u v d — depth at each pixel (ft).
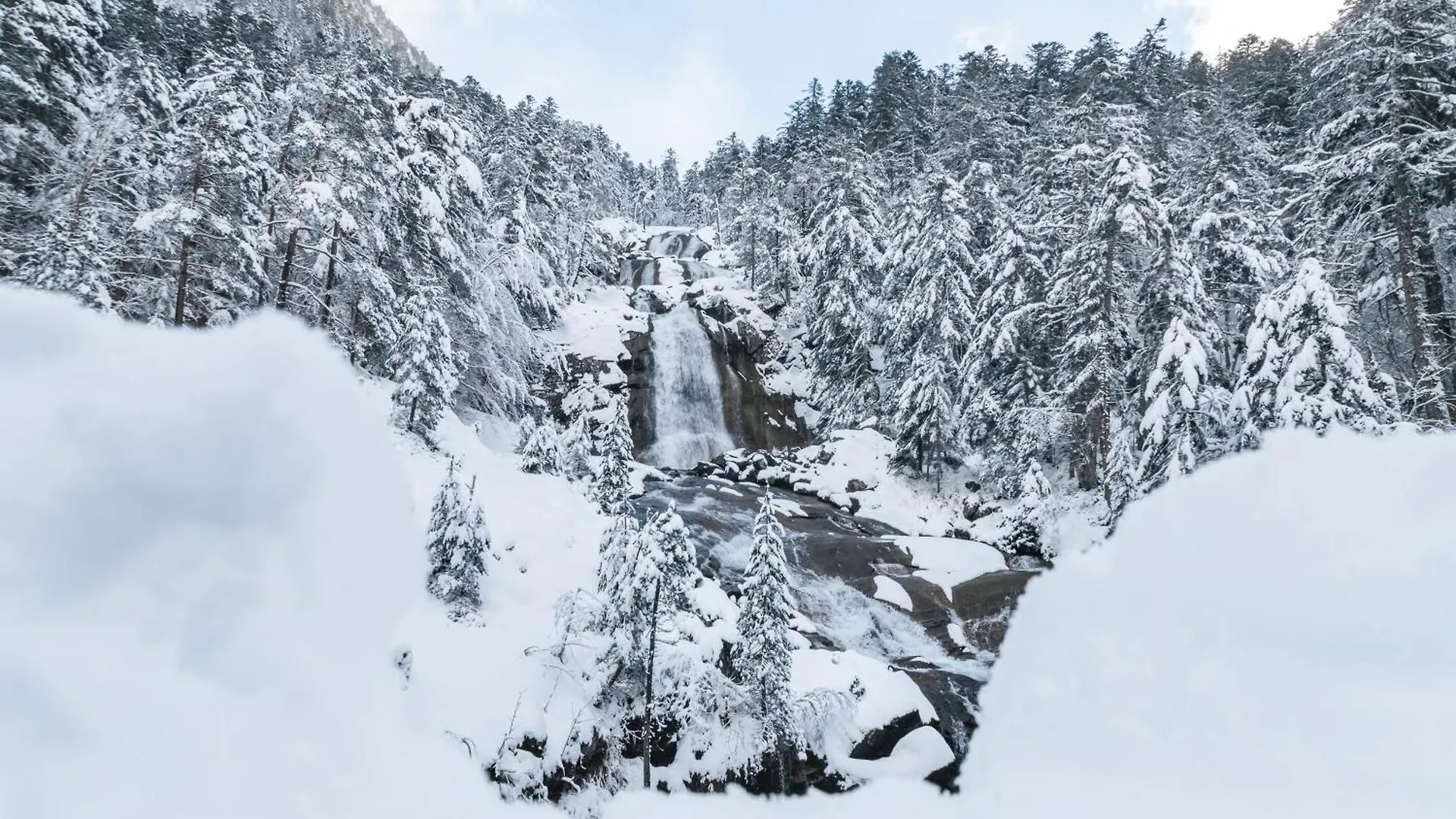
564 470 67.72
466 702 28.73
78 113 57.16
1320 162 54.80
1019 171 108.17
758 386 118.52
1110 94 111.04
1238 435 49.16
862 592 60.75
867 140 155.63
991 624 58.18
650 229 238.07
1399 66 48.96
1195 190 76.48
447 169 82.94
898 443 87.45
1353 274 53.16
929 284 86.58
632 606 33.01
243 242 54.85
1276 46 132.26
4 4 51.65
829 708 37.45
